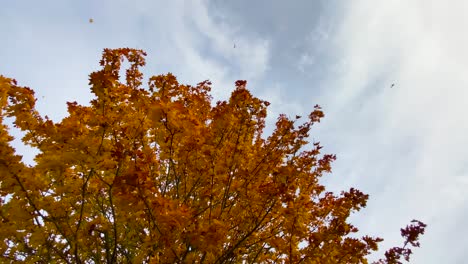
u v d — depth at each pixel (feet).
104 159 10.57
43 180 11.17
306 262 13.41
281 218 14.69
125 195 10.18
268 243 14.01
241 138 13.61
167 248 10.57
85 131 10.95
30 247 11.80
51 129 10.80
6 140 10.76
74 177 12.05
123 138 11.64
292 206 13.01
